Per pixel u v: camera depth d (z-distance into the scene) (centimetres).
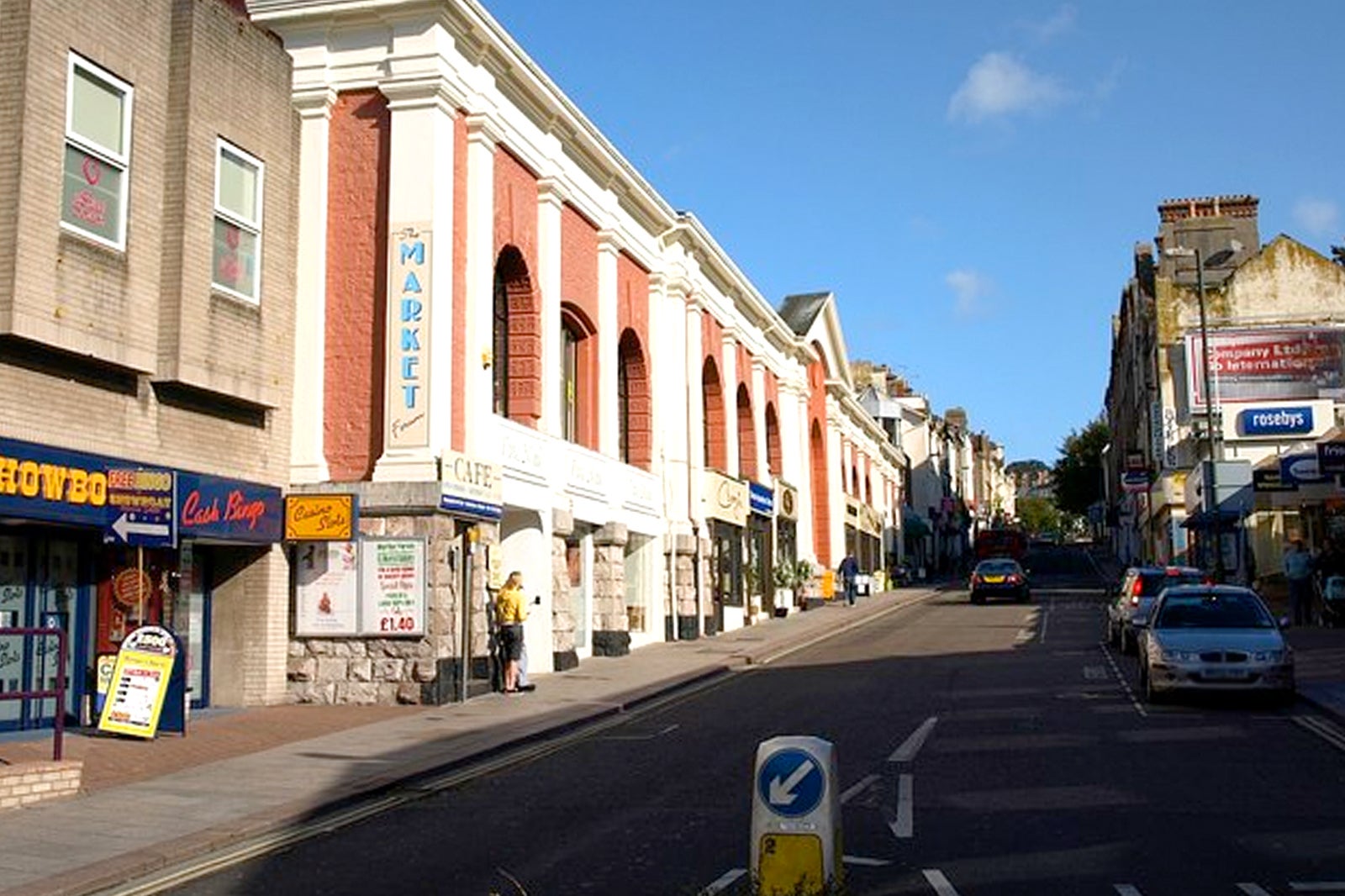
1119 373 7369
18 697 1163
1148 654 1739
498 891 811
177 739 1495
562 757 1410
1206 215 4903
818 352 5141
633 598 3050
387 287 1980
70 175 1459
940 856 873
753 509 3916
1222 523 3559
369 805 1133
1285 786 1122
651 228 3153
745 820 1017
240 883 851
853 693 1956
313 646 1894
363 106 2044
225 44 1747
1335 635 2577
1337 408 4028
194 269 1647
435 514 1894
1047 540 15275
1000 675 2147
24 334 1350
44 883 816
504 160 2278
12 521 1412
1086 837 923
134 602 1617
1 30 1383
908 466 8669
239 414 1797
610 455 2794
